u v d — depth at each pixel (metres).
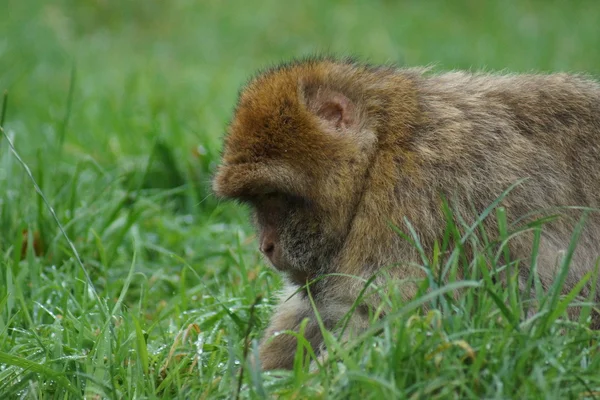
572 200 9.90
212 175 11.89
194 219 15.09
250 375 8.00
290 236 10.29
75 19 30.69
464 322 8.27
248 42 29.66
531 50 27.67
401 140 9.92
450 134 9.88
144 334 9.84
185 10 31.53
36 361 9.55
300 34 30.30
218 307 11.27
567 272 8.87
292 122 9.98
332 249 10.15
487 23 31.44
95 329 10.51
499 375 7.60
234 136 10.24
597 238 9.93
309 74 10.30
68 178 15.35
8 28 27.44
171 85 23.45
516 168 9.77
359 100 10.19
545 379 7.62
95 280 12.86
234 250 13.52
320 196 10.02
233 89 23.20
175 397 8.96
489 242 9.41
